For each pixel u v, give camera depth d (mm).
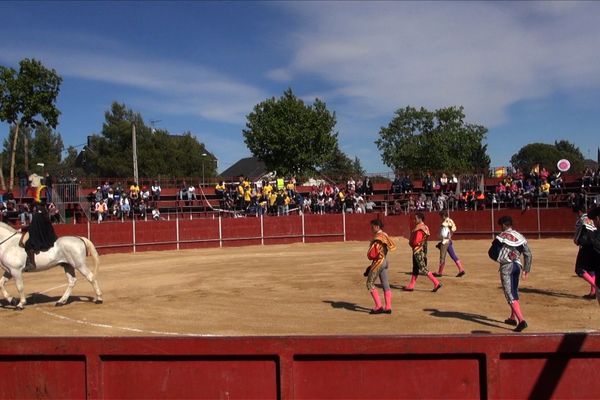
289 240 32250
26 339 4191
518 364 3922
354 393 3994
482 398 3920
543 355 3908
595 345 3852
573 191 35156
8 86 38094
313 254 25516
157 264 22328
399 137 78375
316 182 56625
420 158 74000
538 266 18391
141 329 10258
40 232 11922
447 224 15852
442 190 36438
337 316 10977
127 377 4156
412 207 34781
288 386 4000
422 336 3951
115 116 87875
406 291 13570
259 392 4070
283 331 9867
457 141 73562
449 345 3922
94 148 83625
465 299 12406
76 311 11922
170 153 84062
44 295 14234
